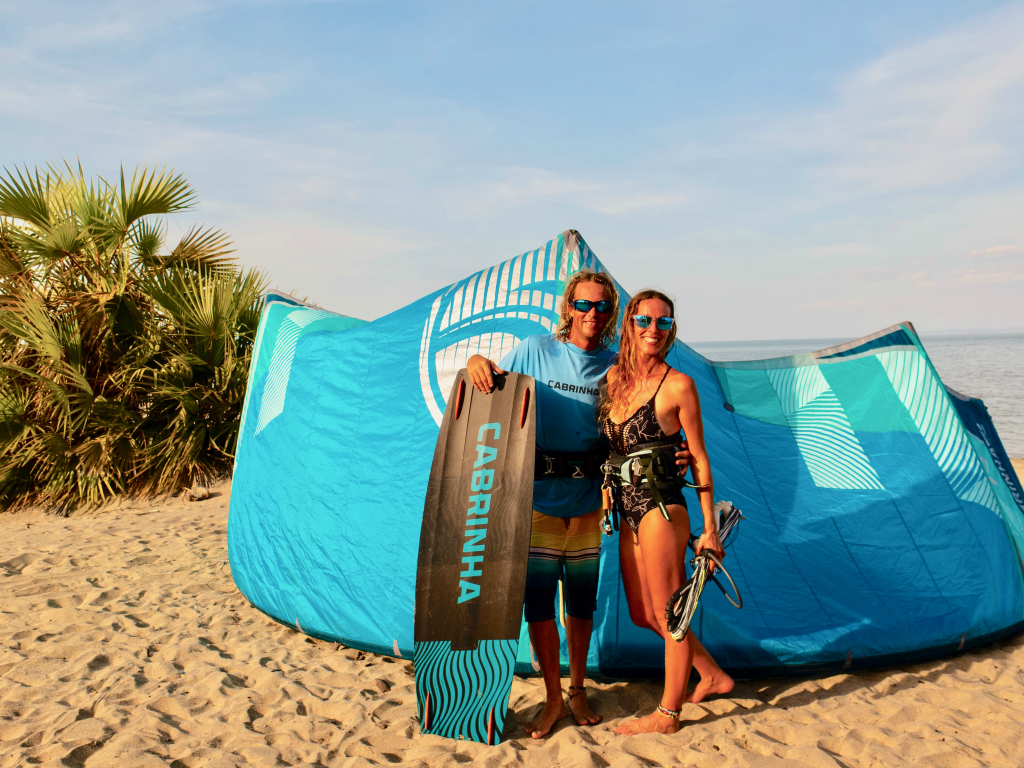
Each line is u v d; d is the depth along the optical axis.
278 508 4.27
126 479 8.99
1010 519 4.37
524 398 2.78
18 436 8.77
